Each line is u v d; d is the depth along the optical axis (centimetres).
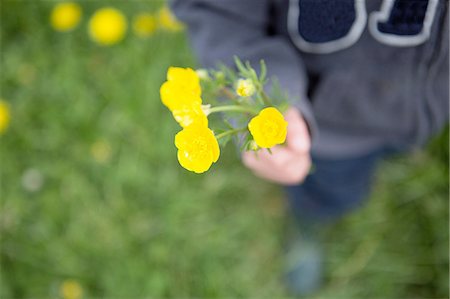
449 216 122
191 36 79
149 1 142
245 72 60
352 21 67
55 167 135
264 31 77
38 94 141
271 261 129
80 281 127
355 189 106
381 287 124
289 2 73
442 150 124
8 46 145
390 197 128
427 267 123
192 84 57
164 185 132
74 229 130
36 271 129
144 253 128
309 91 82
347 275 127
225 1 74
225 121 58
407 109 81
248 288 127
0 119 128
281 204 132
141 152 134
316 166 97
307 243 125
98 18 131
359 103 81
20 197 133
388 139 90
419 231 125
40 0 146
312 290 127
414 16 63
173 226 129
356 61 74
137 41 139
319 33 69
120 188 132
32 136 138
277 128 53
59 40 144
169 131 133
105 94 138
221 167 133
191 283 127
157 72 136
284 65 73
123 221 130
